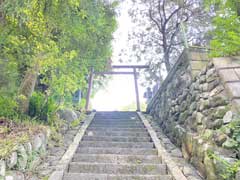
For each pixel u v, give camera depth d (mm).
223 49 3824
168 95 5652
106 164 3764
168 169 3609
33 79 4770
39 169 3424
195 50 4680
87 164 3758
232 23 3918
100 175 3430
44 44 4156
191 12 7605
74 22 5047
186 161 3848
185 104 4480
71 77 5191
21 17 3584
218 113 3174
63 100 5680
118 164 3779
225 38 3912
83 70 6117
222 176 2596
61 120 5457
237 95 3029
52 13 4371
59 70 5027
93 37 6285
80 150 4441
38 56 4254
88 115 7395
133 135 5488
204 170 3156
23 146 3145
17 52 4484
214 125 3230
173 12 8195
